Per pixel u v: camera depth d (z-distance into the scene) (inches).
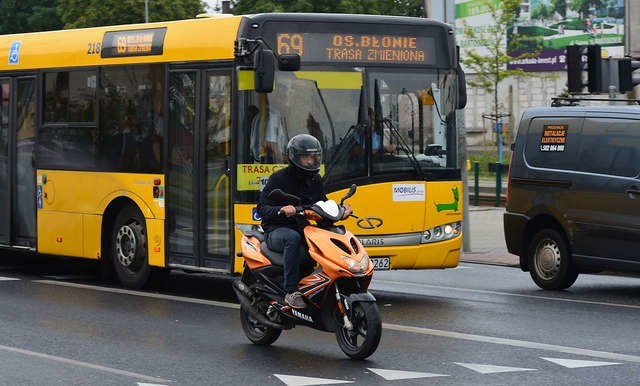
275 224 463.2
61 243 721.6
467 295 649.0
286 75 598.9
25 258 873.5
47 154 729.6
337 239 444.1
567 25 2711.6
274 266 461.4
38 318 550.3
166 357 449.4
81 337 495.2
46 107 731.4
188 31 639.1
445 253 624.4
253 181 596.7
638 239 631.2
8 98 760.3
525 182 692.7
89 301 614.9
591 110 665.0
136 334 504.4
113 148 684.1
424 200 617.0
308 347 474.3
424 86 622.5
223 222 613.9
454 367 429.4
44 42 735.7
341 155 601.6
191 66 633.0
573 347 473.7
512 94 2807.6
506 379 407.5
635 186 633.6
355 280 443.2
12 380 404.8
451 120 629.3
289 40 601.3
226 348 470.9
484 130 2559.1
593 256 653.9
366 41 612.4
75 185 709.3
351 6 2306.8
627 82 853.8
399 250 609.0
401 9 2529.5
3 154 764.0
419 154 618.2
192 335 502.9
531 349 468.8
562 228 678.5
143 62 664.4
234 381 403.5
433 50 627.2
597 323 541.6
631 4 2225.6
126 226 677.9
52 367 428.1
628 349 470.0
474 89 2844.5
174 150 644.7
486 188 1536.7
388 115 612.4
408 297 637.9
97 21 2500.0
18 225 756.0
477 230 1082.1
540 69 2760.8
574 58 858.8
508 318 556.1
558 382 402.3
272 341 474.6
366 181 604.1
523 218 692.7
